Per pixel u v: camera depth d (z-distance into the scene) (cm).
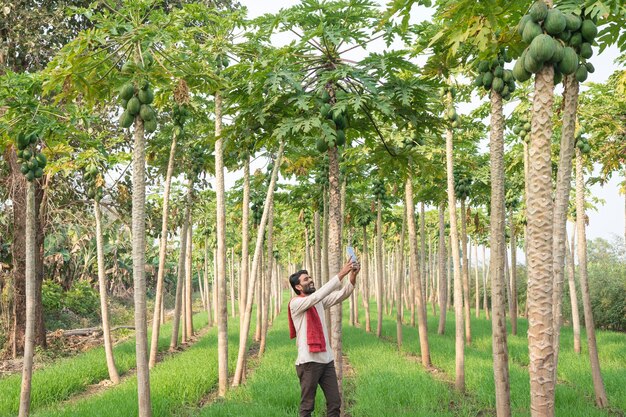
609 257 2927
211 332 2158
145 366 601
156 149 1443
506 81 629
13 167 1552
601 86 1049
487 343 1538
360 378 1034
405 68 641
